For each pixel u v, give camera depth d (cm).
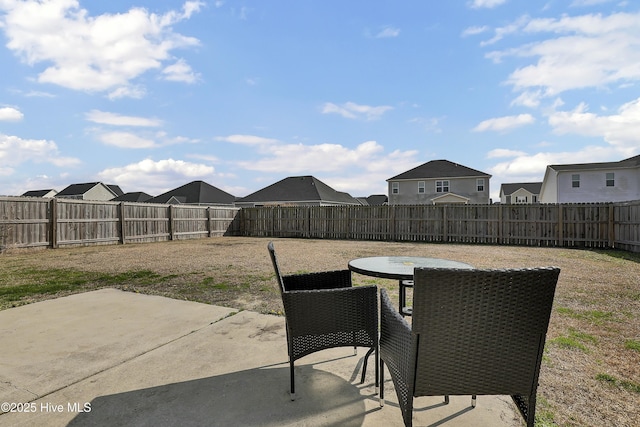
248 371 229
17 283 521
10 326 317
